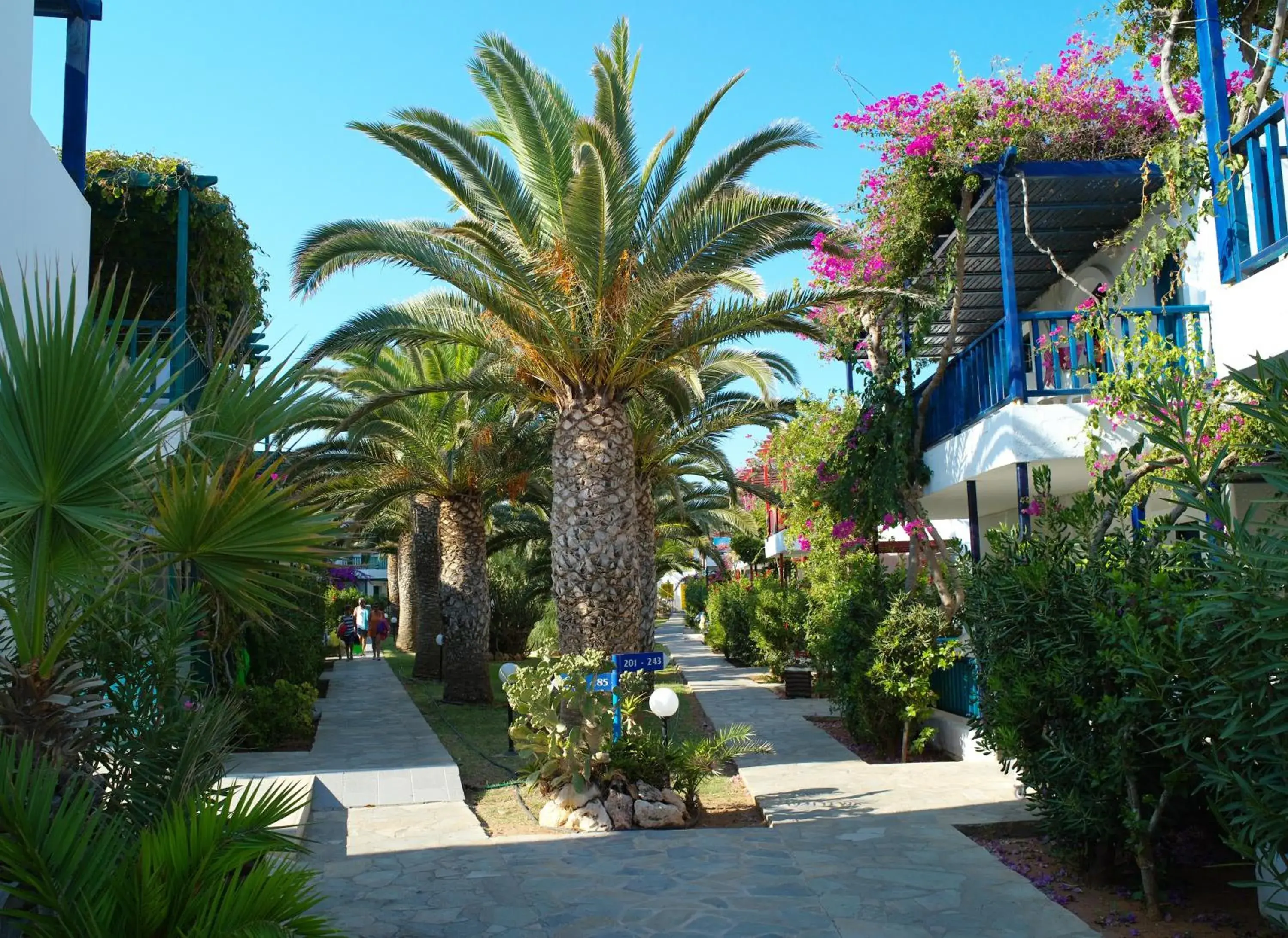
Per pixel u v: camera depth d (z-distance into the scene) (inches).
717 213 455.8
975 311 551.2
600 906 250.8
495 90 482.9
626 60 550.3
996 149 400.8
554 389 502.0
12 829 136.3
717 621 1170.6
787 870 278.2
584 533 479.2
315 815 367.2
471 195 472.1
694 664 1046.4
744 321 471.2
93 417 159.3
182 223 499.2
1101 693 245.0
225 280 561.0
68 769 173.8
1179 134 338.6
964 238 424.5
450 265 454.3
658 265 460.8
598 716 354.9
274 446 195.3
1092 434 338.3
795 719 591.5
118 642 210.5
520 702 355.3
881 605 473.1
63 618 175.0
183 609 225.6
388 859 302.5
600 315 462.0
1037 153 409.4
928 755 463.2
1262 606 155.6
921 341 488.7
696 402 716.7
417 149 447.2
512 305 462.3
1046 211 423.8
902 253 465.7
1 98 241.3
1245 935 215.2
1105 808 242.2
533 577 1232.8
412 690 839.1
